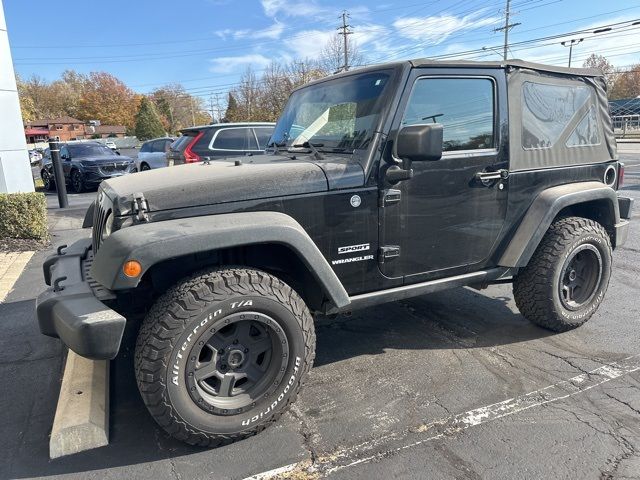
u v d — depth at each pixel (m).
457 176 3.19
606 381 3.13
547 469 2.35
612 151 4.12
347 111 3.18
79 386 2.92
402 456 2.47
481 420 2.76
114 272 2.26
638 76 71.19
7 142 8.96
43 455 2.56
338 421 2.79
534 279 3.65
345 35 44.66
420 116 3.04
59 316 2.42
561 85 3.71
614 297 4.64
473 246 3.37
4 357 3.71
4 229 7.36
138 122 72.50
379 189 2.94
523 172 3.49
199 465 2.46
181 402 2.41
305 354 2.69
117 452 2.56
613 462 2.38
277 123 4.09
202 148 8.83
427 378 3.25
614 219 4.03
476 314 4.34
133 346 3.73
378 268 3.04
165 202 2.50
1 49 8.75
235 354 2.58
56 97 102.75
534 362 3.42
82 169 14.85
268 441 2.63
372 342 3.82
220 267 2.58
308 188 2.75
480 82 3.26
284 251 2.84
